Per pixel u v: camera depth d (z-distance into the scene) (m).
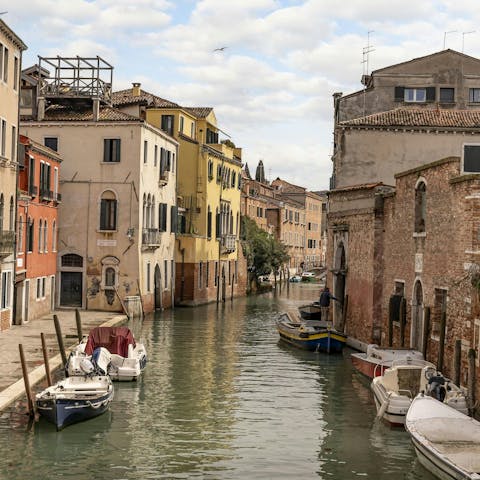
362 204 30.06
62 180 40.16
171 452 16.08
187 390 22.19
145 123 39.91
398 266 26.25
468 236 19.66
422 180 23.62
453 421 15.46
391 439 17.16
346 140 34.06
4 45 28.73
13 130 30.47
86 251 40.19
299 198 103.94
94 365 20.62
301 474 14.82
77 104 41.69
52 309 38.81
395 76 39.62
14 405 18.66
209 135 55.38
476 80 39.62
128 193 39.94
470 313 19.08
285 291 71.00
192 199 50.62
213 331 36.19
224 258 56.91
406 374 19.61
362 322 29.77
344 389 22.67
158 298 45.25
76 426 17.70
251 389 22.50
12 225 30.55
